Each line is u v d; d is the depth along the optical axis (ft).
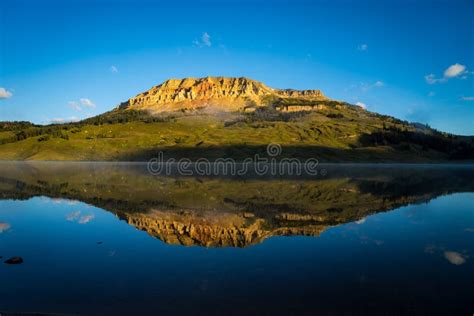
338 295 49.16
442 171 497.87
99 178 298.15
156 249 73.26
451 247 75.56
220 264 63.10
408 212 126.41
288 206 140.77
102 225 99.09
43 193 181.06
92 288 51.52
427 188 227.81
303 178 334.85
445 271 59.52
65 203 144.15
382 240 81.76
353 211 128.67
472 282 54.19
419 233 89.71
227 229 94.63
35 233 88.63
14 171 381.81
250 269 60.29
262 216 116.37
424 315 43.39
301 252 71.15
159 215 117.08
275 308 45.11
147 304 46.24
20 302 46.68
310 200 161.58
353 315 43.45
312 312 44.11
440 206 141.79
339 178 336.29
